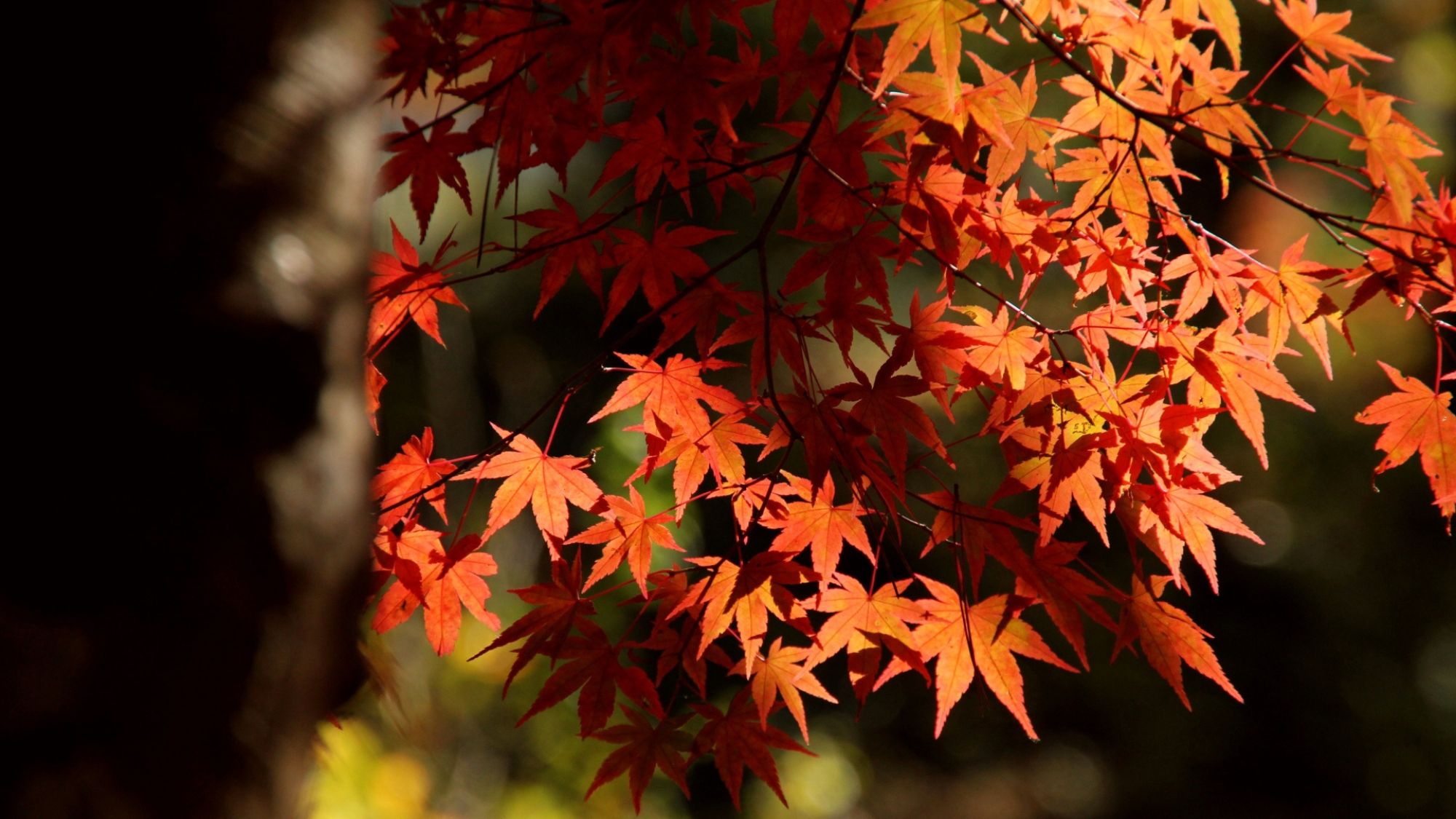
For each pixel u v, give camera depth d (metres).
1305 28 2.09
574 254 2.16
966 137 2.08
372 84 1.96
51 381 1.53
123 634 1.50
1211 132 2.11
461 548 2.15
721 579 2.14
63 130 1.59
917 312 2.13
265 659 1.64
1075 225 2.13
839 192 2.13
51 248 1.56
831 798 5.53
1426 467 2.14
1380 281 2.10
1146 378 2.13
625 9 2.07
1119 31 2.10
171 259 1.59
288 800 1.69
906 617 2.14
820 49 2.12
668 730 2.15
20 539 1.48
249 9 1.72
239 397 1.63
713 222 5.49
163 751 1.51
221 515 1.58
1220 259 2.14
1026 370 2.14
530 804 3.43
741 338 2.15
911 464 2.14
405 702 2.17
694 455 2.17
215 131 1.65
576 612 2.15
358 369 1.87
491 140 2.13
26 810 1.40
